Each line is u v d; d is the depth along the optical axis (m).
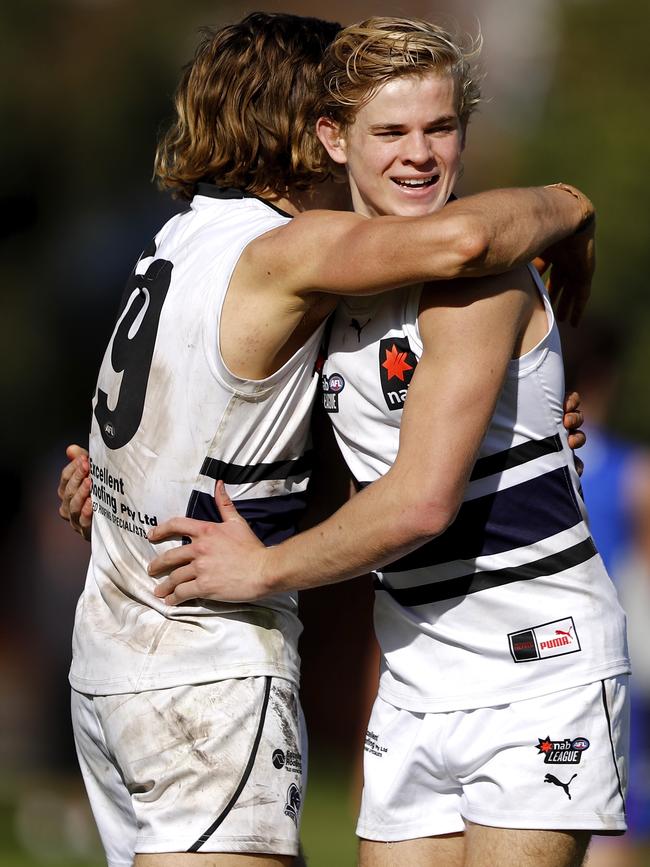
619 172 42.28
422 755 10.20
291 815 9.88
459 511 9.83
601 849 17.06
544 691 9.74
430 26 9.80
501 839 9.73
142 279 10.60
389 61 9.54
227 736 9.70
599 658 9.83
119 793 10.45
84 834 23.88
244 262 9.75
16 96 47.69
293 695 10.15
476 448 9.20
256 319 9.65
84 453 11.47
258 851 9.65
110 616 10.44
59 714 34.69
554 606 9.84
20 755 34.12
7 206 48.16
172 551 9.92
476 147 50.25
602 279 41.56
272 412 10.00
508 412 9.73
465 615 9.94
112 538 10.54
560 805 9.59
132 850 10.50
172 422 9.98
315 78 10.48
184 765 9.68
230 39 10.80
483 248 8.82
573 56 44.88
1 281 47.72
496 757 9.78
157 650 9.93
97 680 10.20
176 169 11.11
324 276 9.30
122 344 10.46
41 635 36.38
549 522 9.87
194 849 9.55
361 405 10.02
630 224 41.81
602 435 17.73
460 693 9.98
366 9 58.91
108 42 50.19
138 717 9.88
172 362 9.98
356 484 10.74
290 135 10.53
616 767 9.85
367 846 10.70
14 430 46.19
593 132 43.12
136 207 48.53
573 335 17.69
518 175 45.09
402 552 9.32
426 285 9.42
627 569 17.67
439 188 9.81
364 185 9.90
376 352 9.79
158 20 50.47
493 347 9.22
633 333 40.47
